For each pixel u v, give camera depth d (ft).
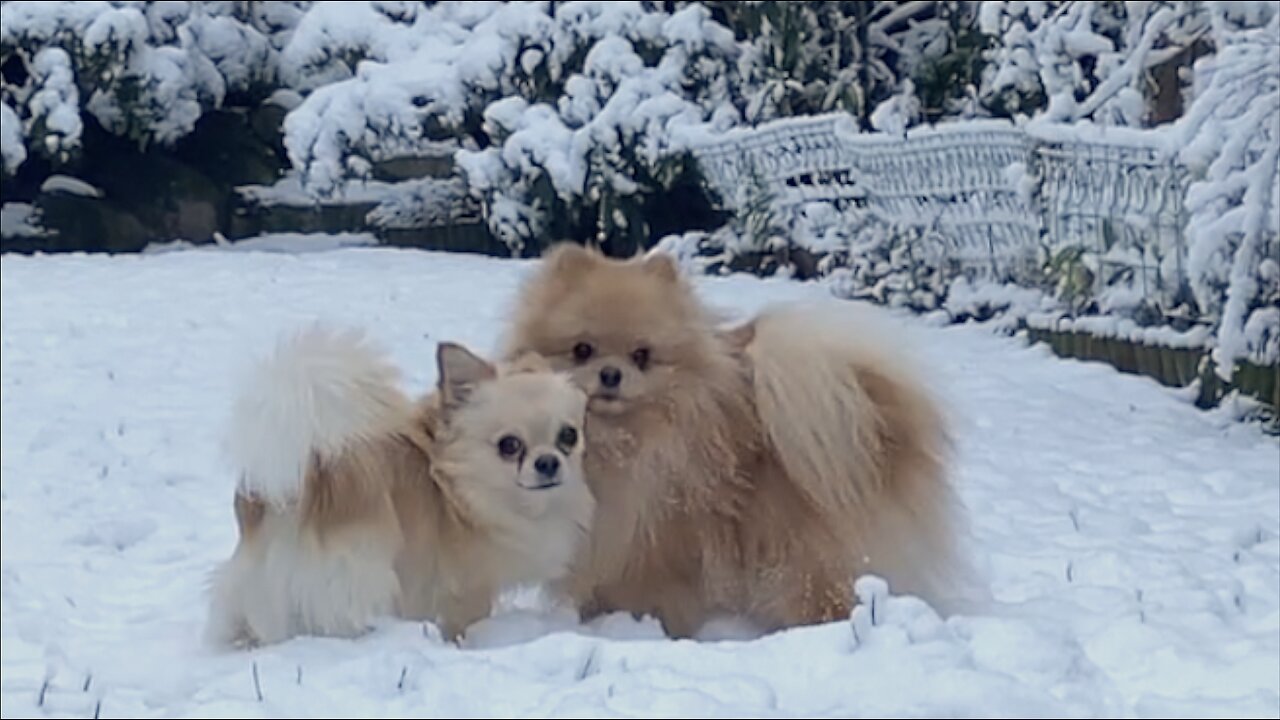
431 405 7.14
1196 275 11.26
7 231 20.65
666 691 6.10
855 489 7.14
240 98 21.80
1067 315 13.47
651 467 7.13
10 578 8.30
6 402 11.50
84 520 9.26
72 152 19.95
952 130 14.87
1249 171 11.05
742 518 7.19
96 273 16.70
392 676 6.33
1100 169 13.00
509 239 19.04
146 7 20.54
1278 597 7.70
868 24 19.65
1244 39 11.74
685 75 18.90
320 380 6.74
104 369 12.39
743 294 15.52
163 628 7.54
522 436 6.97
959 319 14.80
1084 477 9.85
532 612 7.23
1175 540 8.60
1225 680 6.53
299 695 6.23
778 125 17.08
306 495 6.77
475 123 19.69
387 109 19.15
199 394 11.72
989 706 5.97
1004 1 16.10
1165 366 12.30
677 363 7.15
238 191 21.76
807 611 7.16
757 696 6.09
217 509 9.44
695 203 19.26
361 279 16.43
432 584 7.01
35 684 6.63
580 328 7.14
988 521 8.93
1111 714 5.99
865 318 7.36
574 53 19.19
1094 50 15.11
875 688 6.13
